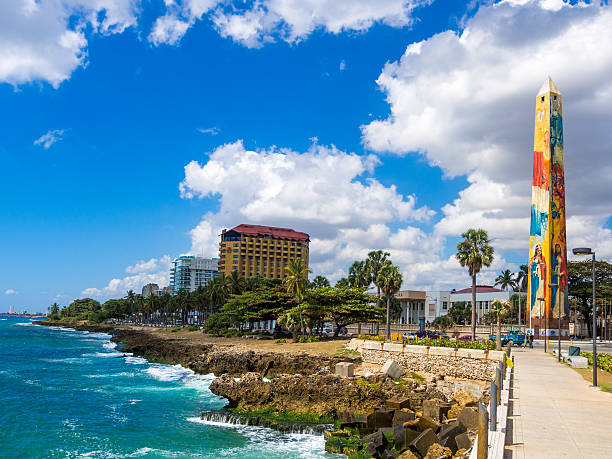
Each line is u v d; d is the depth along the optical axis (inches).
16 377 2770.7
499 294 5851.4
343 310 3324.3
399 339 3065.9
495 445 673.0
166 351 3671.3
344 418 1486.2
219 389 1886.1
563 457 652.1
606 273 4805.6
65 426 1622.8
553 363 1860.2
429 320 6264.8
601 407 993.5
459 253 3029.0
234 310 4404.5
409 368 1946.4
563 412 941.8
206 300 6466.5
